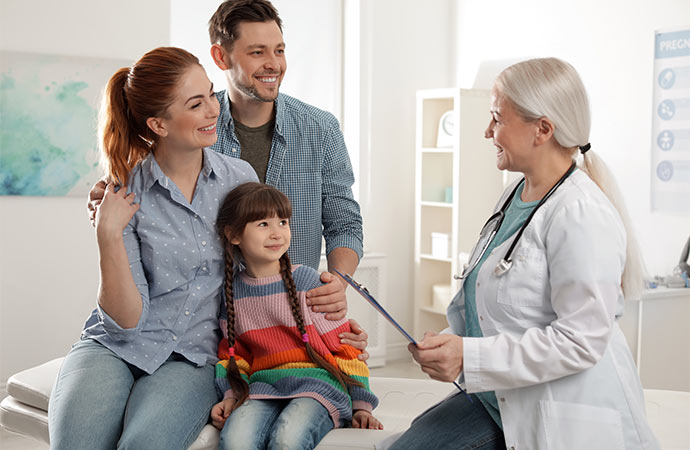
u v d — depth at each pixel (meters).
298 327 1.98
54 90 4.11
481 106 4.89
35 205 4.13
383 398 2.38
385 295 5.01
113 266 1.84
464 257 4.77
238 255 2.08
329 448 1.83
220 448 1.80
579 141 1.67
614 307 1.56
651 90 4.10
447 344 1.61
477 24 5.17
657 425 2.18
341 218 2.57
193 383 1.93
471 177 4.88
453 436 1.69
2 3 3.99
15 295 4.11
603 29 4.35
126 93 1.95
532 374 1.56
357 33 4.99
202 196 2.04
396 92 5.17
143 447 1.71
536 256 1.63
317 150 2.51
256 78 2.31
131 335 1.92
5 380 4.10
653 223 4.13
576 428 1.56
